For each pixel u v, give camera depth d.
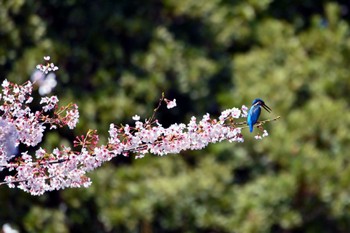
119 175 15.97
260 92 16.66
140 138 7.32
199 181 15.99
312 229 16.42
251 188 16.12
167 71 17.20
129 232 16.22
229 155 16.58
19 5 16.38
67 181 7.48
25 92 7.39
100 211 15.88
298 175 15.99
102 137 15.96
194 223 15.98
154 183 15.89
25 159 7.46
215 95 17.28
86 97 16.34
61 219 15.66
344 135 16.52
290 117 16.50
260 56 17.45
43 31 16.52
